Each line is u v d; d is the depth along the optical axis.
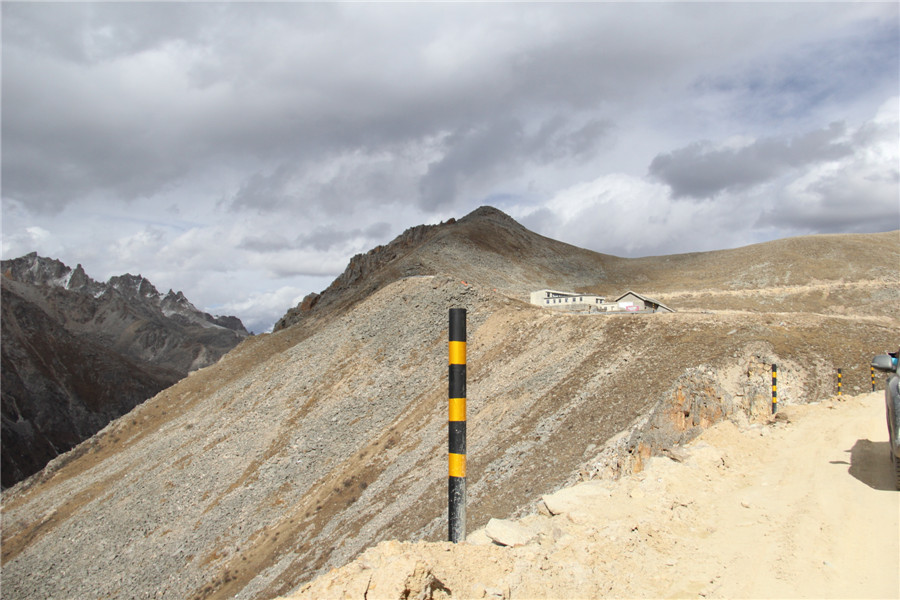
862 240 157.62
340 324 90.31
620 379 42.56
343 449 59.34
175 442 83.38
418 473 45.12
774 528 9.24
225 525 56.53
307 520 49.38
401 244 175.00
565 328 59.00
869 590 7.14
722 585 7.56
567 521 9.93
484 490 35.81
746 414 21.94
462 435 8.70
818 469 11.82
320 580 7.02
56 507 80.88
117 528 66.25
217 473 66.94
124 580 55.94
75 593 57.56
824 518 9.41
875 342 38.78
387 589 6.37
